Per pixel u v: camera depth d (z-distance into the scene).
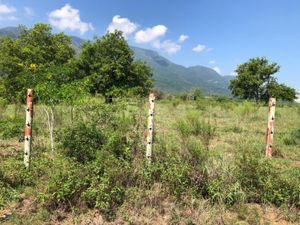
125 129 6.83
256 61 52.12
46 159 6.14
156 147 6.55
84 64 35.72
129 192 5.00
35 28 28.34
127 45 37.97
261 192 5.37
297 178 5.77
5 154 7.12
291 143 10.30
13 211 4.57
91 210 4.67
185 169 5.42
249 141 10.01
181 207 4.87
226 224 4.52
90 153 6.21
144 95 7.66
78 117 7.12
